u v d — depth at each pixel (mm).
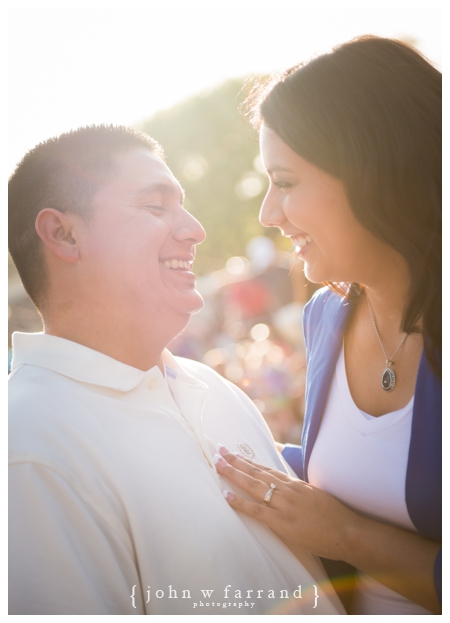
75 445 1254
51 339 1420
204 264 10805
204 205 10562
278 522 1404
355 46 1404
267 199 1497
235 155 10141
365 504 1479
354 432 1520
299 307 4309
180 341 4906
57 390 1327
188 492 1323
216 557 1271
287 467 1778
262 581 1315
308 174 1399
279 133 1401
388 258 1461
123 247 1416
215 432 1597
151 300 1441
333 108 1354
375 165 1342
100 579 1173
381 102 1351
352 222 1409
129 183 1452
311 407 1664
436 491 1334
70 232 1431
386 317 1518
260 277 5336
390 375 1486
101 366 1392
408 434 1422
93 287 1430
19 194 1475
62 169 1438
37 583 1131
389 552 1354
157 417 1402
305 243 1499
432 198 1363
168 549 1255
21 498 1169
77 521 1185
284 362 3896
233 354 4441
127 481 1270
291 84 1396
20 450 1201
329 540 1392
